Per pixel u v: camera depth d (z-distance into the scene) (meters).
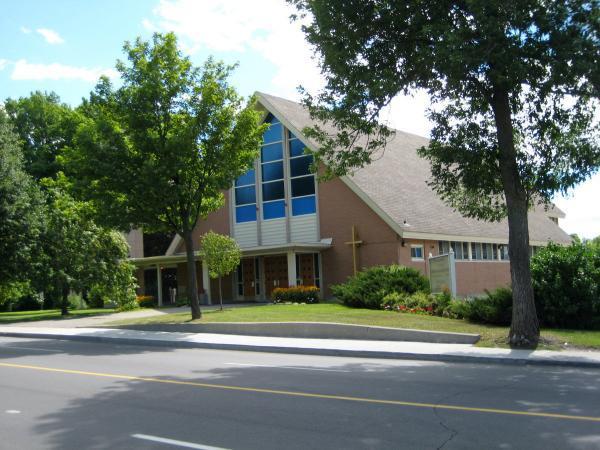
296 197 31.81
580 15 12.45
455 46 12.30
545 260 18.05
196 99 21.53
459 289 31.45
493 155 15.37
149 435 6.83
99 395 9.36
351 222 29.67
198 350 16.59
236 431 6.97
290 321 19.05
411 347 14.95
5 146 31.83
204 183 22.09
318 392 9.42
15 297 37.62
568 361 12.37
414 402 8.54
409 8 13.95
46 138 43.81
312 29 15.00
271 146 32.84
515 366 12.55
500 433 6.71
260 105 32.75
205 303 32.88
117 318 27.02
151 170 19.69
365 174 30.73
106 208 21.25
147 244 51.25
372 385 10.09
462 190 17.47
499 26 12.20
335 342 16.55
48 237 30.55
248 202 33.66
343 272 29.78
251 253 30.42
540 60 13.16
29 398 9.20
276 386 10.04
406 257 28.55
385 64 14.91
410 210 29.88
